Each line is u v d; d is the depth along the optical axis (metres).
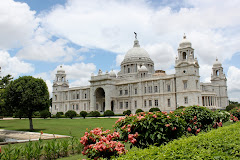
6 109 43.47
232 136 12.46
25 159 17.97
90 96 105.31
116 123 15.16
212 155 8.92
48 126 47.88
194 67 79.69
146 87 92.56
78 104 115.75
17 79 42.12
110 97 99.19
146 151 9.57
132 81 97.38
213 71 115.38
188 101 77.31
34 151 18.33
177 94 81.19
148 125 13.70
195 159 8.48
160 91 86.94
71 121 63.78
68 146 21.73
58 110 125.44
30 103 40.75
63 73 131.25
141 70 106.75
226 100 110.94
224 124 38.12
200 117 21.55
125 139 14.10
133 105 95.50
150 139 14.06
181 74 80.62
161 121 14.11
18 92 40.56
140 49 123.25
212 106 86.19
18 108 41.81
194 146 10.84
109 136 12.99
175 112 21.77
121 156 9.92
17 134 35.81
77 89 116.69
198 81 80.75
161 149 9.89
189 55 80.25
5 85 55.59
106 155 11.93
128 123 14.41
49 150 18.73
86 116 90.06
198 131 20.59
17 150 17.78
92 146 12.22
